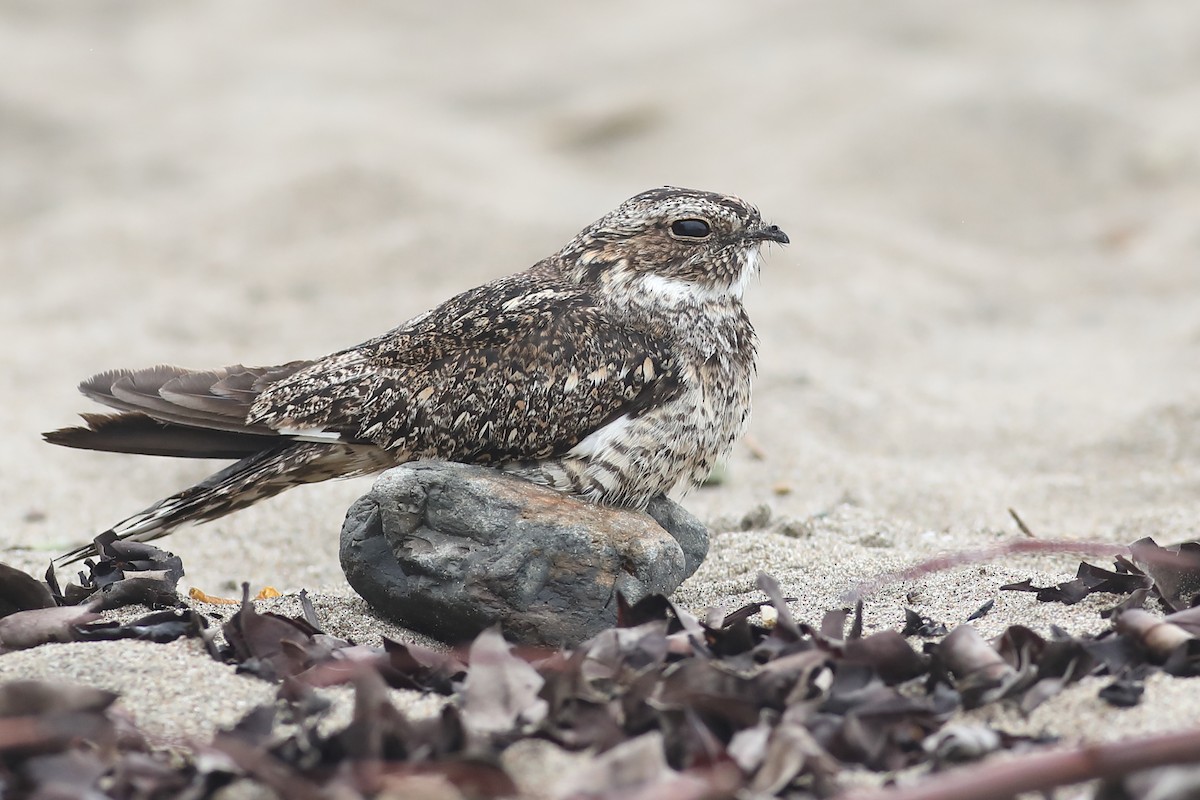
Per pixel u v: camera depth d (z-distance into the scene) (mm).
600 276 8172
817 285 18391
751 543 8953
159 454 7891
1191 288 19031
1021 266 20766
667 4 38500
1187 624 6234
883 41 32469
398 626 7477
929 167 24234
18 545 10219
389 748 5312
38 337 17000
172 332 16984
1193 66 29234
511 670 5762
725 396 8188
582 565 7148
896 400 14328
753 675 5930
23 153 27562
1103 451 12578
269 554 10469
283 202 20719
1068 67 29312
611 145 27594
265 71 34406
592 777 4922
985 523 10547
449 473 7293
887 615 7328
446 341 7770
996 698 5773
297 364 8164
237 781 5129
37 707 5367
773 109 27203
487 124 29875
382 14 39625
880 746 5395
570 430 7680
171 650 6320
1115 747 4500
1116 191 23547
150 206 22172
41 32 36344
